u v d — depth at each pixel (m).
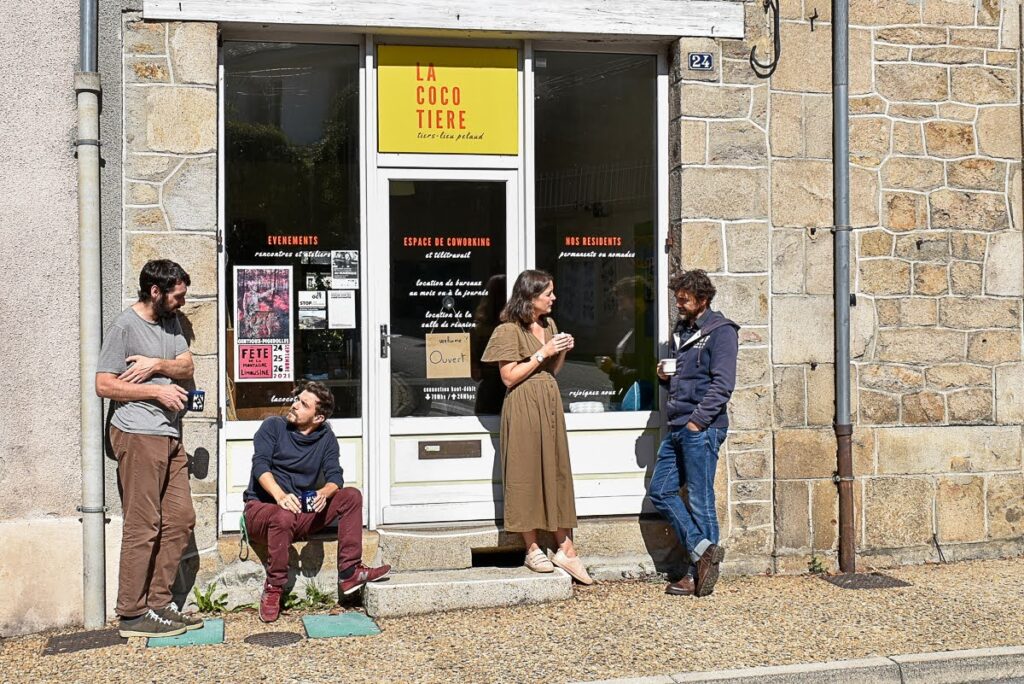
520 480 6.30
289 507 5.96
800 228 6.98
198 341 6.20
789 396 6.96
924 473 7.18
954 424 7.24
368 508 6.61
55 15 5.98
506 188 6.91
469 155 6.83
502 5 6.60
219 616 6.11
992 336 7.30
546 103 6.97
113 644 5.60
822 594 6.43
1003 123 7.32
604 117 7.05
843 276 6.98
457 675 5.07
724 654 5.33
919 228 7.18
